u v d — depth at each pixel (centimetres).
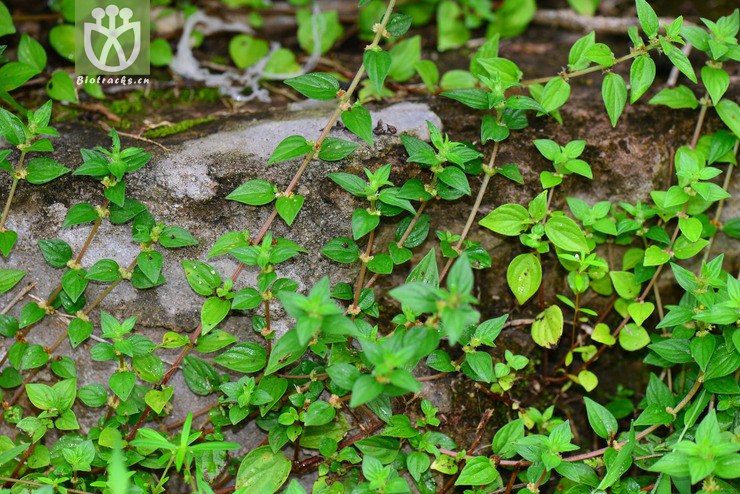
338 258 97
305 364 98
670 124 103
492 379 98
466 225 99
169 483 100
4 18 102
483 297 102
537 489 96
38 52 103
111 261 97
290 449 100
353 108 96
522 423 97
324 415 95
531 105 97
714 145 101
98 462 97
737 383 98
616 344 104
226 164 99
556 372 103
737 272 104
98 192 98
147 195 98
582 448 103
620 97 97
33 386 96
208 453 98
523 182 100
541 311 102
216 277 96
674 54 96
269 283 94
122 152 96
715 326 99
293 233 99
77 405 100
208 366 98
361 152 99
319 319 91
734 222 102
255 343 98
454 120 101
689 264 103
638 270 101
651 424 98
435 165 97
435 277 97
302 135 100
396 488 93
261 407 97
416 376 100
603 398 104
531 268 99
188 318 99
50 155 99
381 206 97
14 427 100
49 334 99
